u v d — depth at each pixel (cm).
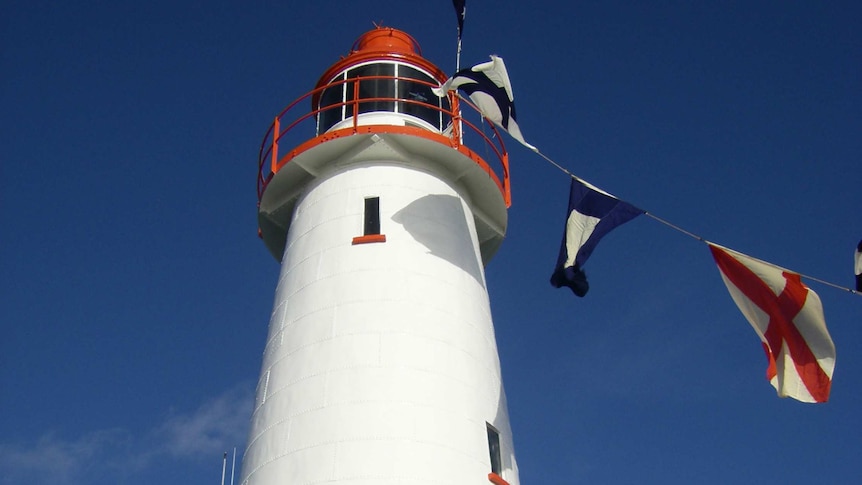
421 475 1506
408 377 1622
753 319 1672
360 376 1619
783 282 1623
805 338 1609
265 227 2197
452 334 1736
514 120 1795
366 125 2031
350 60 2312
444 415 1598
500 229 2212
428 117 2241
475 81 1828
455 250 1908
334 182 2012
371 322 1700
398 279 1775
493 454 1658
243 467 1655
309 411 1600
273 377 1716
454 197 2042
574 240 1736
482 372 1736
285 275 1917
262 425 1658
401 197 1947
